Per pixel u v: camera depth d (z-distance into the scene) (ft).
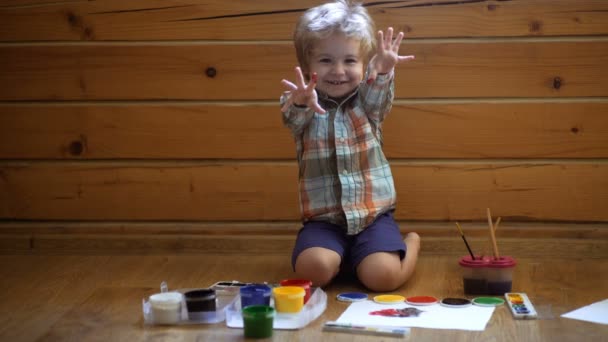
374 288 5.85
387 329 4.78
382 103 6.25
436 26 6.98
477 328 4.85
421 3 6.97
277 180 7.25
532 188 7.08
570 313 5.18
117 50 7.22
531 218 7.11
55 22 7.23
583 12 6.87
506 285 5.69
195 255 7.28
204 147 7.27
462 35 6.97
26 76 7.30
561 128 7.00
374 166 6.32
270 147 7.22
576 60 6.93
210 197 7.32
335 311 5.35
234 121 7.22
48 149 7.38
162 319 5.07
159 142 7.29
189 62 7.18
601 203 7.04
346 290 5.97
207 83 7.20
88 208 7.41
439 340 4.65
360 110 6.31
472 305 5.36
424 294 5.83
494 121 7.04
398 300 5.51
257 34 7.12
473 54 6.98
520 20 6.92
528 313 5.07
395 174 7.17
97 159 7.37
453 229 7.17
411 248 6.30
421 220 7.21
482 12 6.93
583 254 7.01
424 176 7.15
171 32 7.17
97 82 7.27
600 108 6.95
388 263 5.85
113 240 7.36
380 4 7.00
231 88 7.19
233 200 7.31
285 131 7.19
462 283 6.13
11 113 7.36
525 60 6.96
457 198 7.14
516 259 7.04
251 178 7.27
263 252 7.28
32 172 7.41
